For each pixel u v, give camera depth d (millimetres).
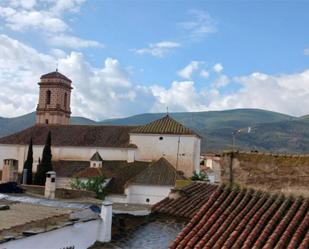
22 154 84750
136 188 67125
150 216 25219
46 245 20094
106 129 84938
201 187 28594
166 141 77625
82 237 22359
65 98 103062
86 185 67562
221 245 14086
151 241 21703
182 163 76750
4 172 55781
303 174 15703
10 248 18156
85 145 81375
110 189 68688
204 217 15672
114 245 22578
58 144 82500
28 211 23766
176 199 26312
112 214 25266
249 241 13883
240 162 16875
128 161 78125
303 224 14203
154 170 69438
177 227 23047
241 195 16391
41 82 100938
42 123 97250
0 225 19938
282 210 15125
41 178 73000
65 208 25094
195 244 14500
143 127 80375
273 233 14023
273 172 16234
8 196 29484
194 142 76750
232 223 14969
